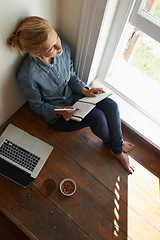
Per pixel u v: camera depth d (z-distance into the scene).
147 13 1.27
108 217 1.48
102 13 1.17
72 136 1.72
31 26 1.00
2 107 1.47
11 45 1.12
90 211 1.48
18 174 1.50
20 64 1.32
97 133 1.49
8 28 1.04
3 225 1.42
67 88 1.47
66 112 1.31
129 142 1.77
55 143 1.67
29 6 1.08
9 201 1.44
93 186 1.56
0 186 1.47
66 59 1.37
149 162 1.73
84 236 1.41
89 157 1.66
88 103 1.31
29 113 1.74
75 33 1.42
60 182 1.54
